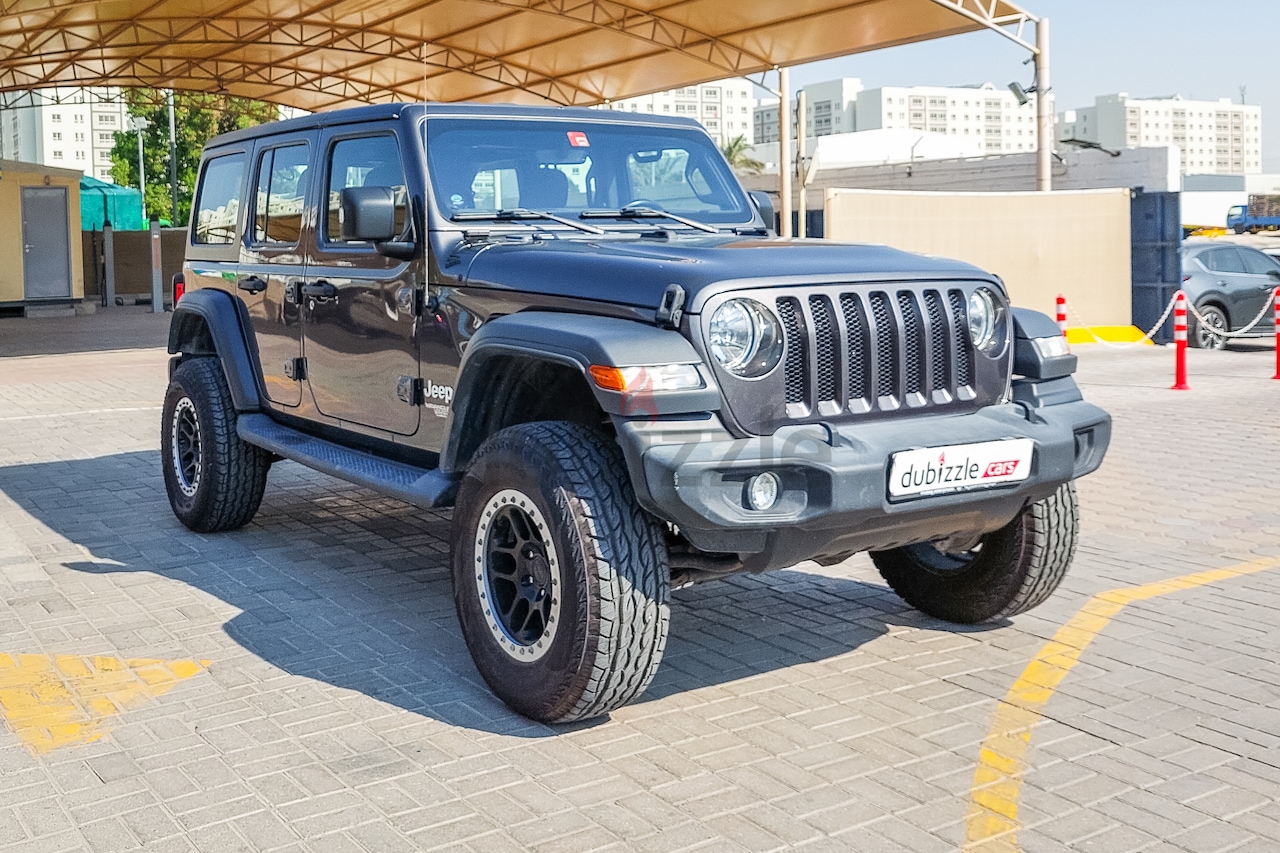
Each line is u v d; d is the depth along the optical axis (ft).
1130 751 12.26
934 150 170.19
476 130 16.07
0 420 35.19
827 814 10.96
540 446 12.53
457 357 14.89
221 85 93.15
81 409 37.50
